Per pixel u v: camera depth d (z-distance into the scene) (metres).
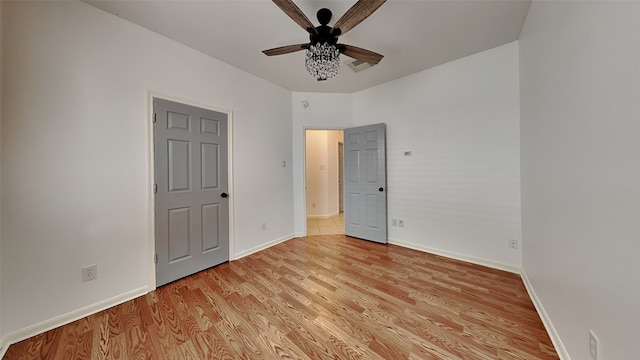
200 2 1.77
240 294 2.02
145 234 2.06
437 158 2.91
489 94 2.50
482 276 2.32
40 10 1.56
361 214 3.65
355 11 1.49
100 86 1.81
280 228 3.52
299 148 3.75
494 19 2.00
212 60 2.60
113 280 1.88
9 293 1.46
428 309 1.78
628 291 0.79
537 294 1.77
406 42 2.35
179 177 2.31
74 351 1.39
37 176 1.56
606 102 0.92
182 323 1.64
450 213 2.83
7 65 1.46
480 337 1.48
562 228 1.32
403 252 3.05
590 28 1.03
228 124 2.77
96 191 1.80
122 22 1.93
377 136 3.41
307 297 1.97
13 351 1.38
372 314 1.73
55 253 1.62
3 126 1.45
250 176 3.05
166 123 2.20
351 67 2.90
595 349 0.99
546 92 1.56
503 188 2.44
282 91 3.55
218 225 2.67
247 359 1.32
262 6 1.82
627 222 0.80
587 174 1.06
